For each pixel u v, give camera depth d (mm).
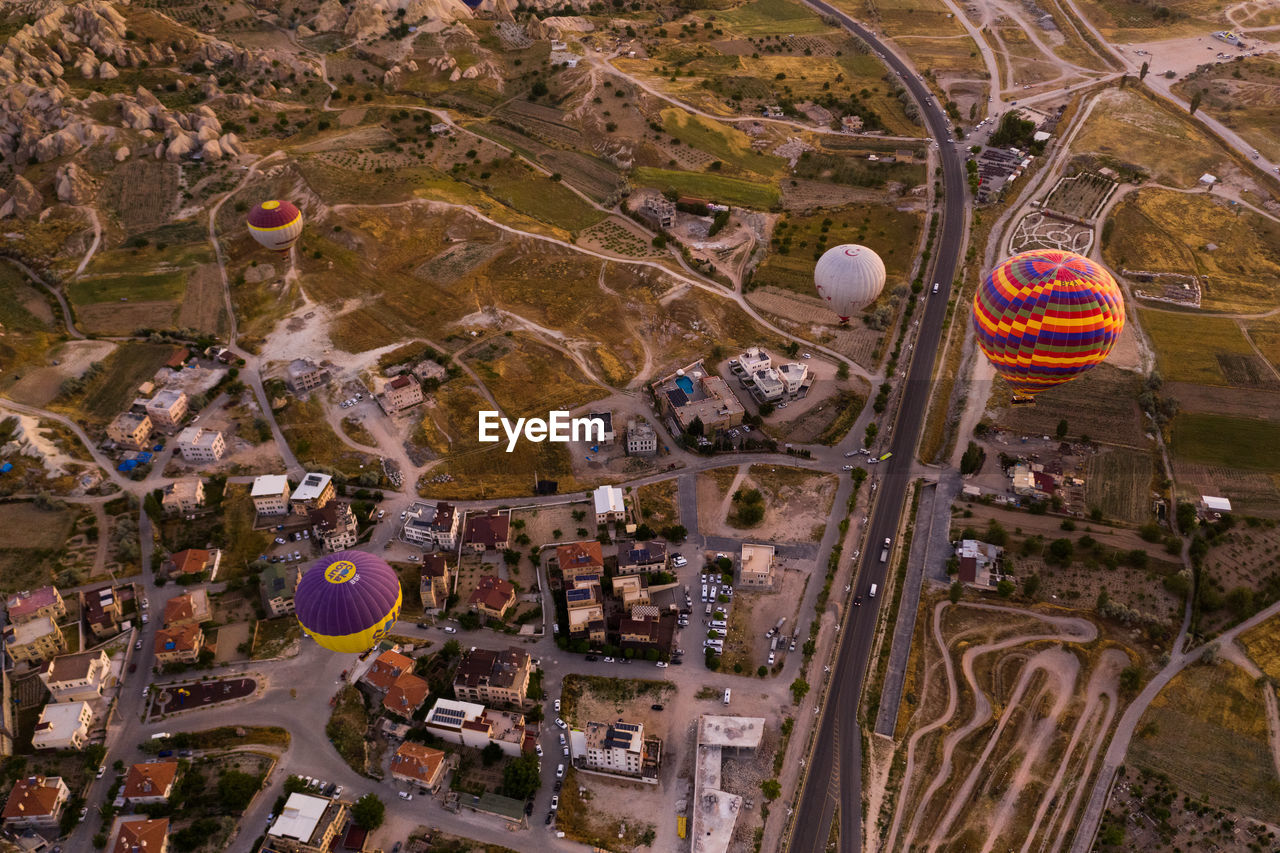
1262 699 188375
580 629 199500
